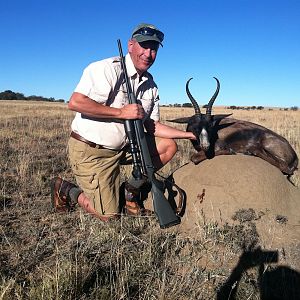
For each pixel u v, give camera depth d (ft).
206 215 6.11
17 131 19.45
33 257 5.40
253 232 5.72
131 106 5.69
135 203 6.51
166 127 6.63
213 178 6.38
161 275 4.94
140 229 6.18
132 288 4.69
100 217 6.26
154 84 6.41
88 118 5.97
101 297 4.36
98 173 6.05
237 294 4.71
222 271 5.08
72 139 6.15
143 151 5.75
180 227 6.16
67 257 5.30
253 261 5.27
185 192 6.46
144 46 5.67
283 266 5.24
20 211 7.16
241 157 6.68
